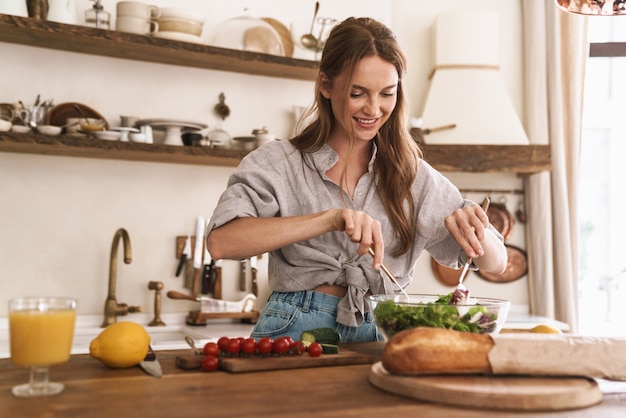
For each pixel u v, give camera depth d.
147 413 0.93
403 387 1.08
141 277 3.14
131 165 3.13
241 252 1.51
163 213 3.19
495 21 3.61
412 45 3.77
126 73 3.10
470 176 3.80
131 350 1.24
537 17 3.76
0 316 2.88
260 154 1.75
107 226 3.07
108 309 2.97
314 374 1.24
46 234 2.97
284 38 3.33
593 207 4.06
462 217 1.57
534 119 3.72
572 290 3.66
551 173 3.71
